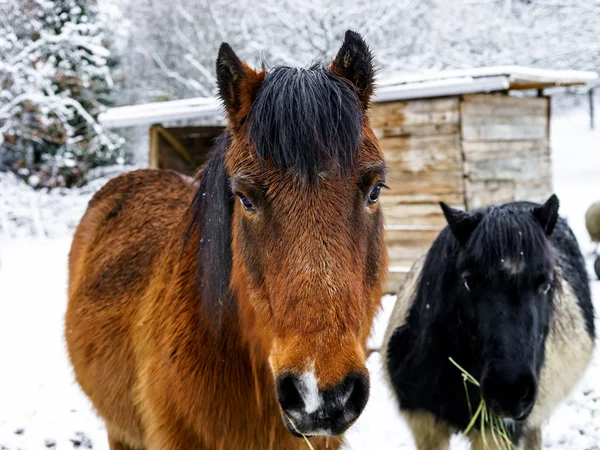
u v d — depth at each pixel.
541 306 3.14
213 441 2.33
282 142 1.72
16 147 16.22
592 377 5.21
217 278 2.25
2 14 13.55
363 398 1.69
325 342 1.66
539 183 9.33
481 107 8.04
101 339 2.95
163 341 2.46
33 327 7.12
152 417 2.47
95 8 14.67
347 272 1.74
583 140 21.06
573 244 4.17
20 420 4.71
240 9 16.28
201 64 17.34
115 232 3.44
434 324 3.45
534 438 3.71
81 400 5.08
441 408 3.45
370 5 14.45
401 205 8.21
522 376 2.90
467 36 14.41
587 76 8.62
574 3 14.08
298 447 2.34
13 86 13.27
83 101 16.38
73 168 16.19
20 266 10.55
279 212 1.77
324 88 1.79
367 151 1.93
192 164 11.07
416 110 8.01
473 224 3.29
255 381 2.23
